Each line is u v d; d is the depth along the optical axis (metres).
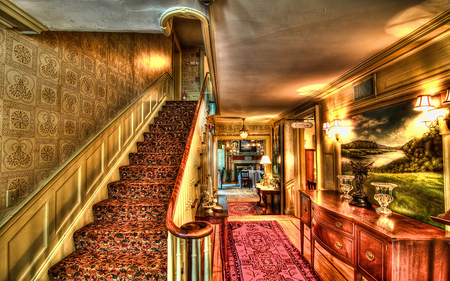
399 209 2.16
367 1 1.35
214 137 7.97
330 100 3.60
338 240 2.22
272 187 6.43
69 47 2.34
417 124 1.95
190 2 1.34
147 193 2.76
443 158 1.69
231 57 2.28
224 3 1.38
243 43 1.96
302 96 4.03
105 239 2.16
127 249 2.15
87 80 2.63
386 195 2.11
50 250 1.94
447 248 1.58
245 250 3.50
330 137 3.51
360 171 2.66
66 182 2.17
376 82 2.48
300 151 5.55
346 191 2.81
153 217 2.46
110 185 2.80
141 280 1.79
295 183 5.41
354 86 2.90
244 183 10.96
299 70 2.67
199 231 1.58
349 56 2.24
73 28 1.72
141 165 3.31
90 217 2.46
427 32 1.64
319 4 1.38
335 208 2.40
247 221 5.00
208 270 1.68
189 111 4.84
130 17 1.49
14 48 1.73
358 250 1.98
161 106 4.99
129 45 3.72
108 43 3.09
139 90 4.07
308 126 3.91
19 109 1.77
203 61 7.82
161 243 2.12
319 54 2.19
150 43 4.69
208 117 5.63
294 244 3.73
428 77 1.81
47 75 2.05
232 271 2.87
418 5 1.38
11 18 1.47
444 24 1.52
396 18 1.54
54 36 2.14
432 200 1.79
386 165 2.32
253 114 6.30
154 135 3.90
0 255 1.55
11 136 1.70
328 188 3.64
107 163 2.89
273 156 7.38
